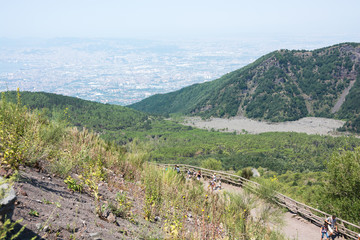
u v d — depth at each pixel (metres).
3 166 4.58
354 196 13.53
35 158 5.39
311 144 156.75
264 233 6.47
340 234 11.14
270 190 7.94
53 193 4.56
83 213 4.30
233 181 19.16
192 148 131.62
